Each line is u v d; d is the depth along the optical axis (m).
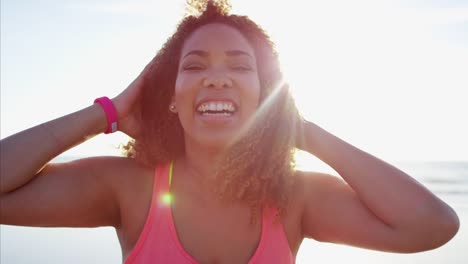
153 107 0.83
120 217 0.77
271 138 0.79
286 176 0.77
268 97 0.81
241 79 0.77
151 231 0.73
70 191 0.74
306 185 0.79
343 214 0.77
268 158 0.77
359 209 0.76
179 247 0.71
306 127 0.81
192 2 0.86
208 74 0.76
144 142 0.80
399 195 0.74
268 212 0.75
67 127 0.76
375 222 0.75
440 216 0.73
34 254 2.81
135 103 0.83
